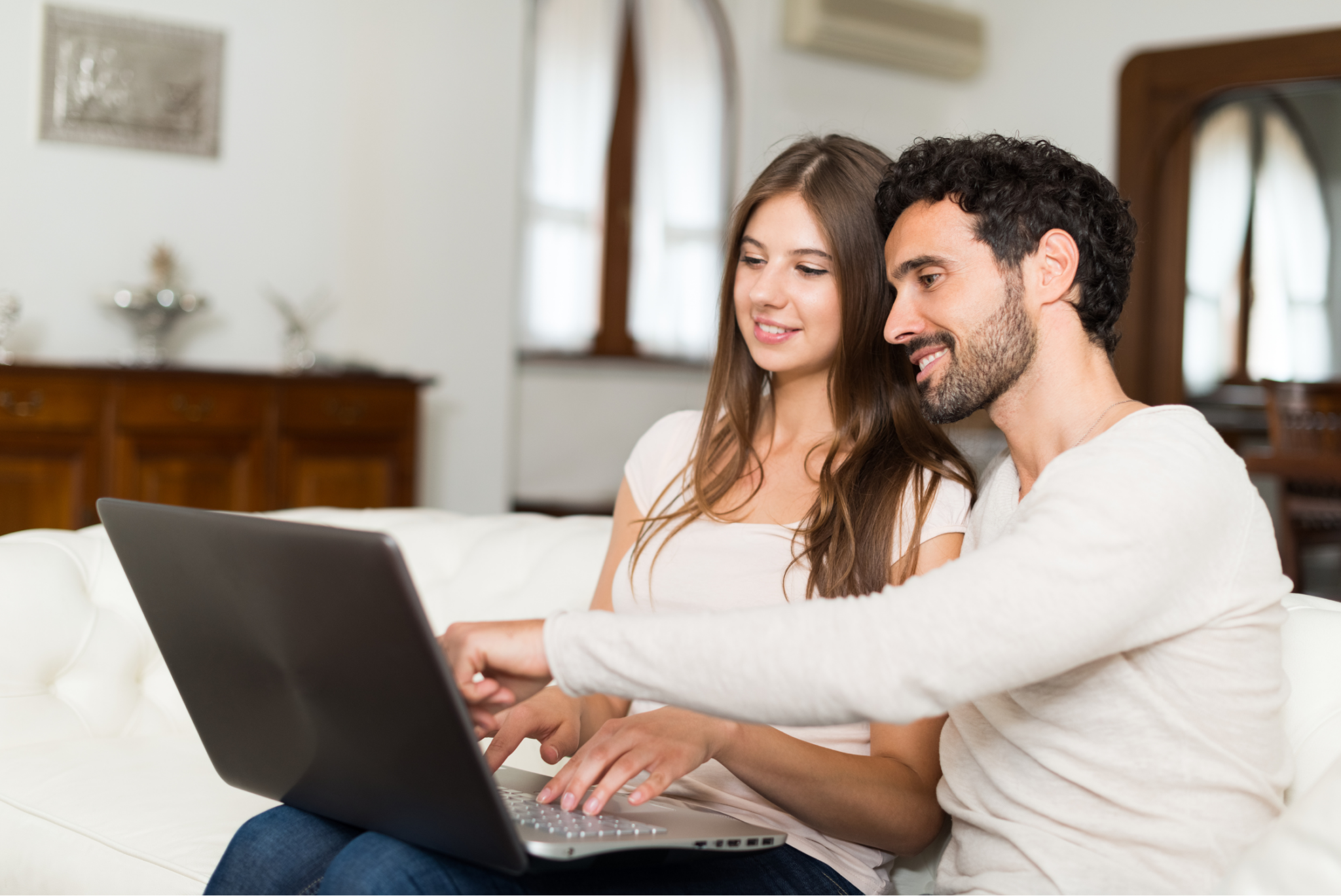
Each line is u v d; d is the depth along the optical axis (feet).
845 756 3.82
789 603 2.86
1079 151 19.57
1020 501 3.57
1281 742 3.39
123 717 5.46
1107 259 3.44
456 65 15.61
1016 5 20.33
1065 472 3.03
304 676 3.00
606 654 2.86
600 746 3.47
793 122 19.92
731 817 3.51
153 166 13.98
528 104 18.12
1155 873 3.18
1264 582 3.18
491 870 3.11
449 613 6.03
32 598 5.35
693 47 19.44
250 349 14.64
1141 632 2.97
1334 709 3.72
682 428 5.13
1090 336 3.51
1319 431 15.85
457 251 15.76
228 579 3.04
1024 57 20.24
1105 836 3.23
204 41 14.16
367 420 13.64
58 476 11.99
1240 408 22.26
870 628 2.72
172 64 13.99
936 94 21.02
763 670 2.72
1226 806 3.19
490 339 16.05
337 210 15.05
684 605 4.47
